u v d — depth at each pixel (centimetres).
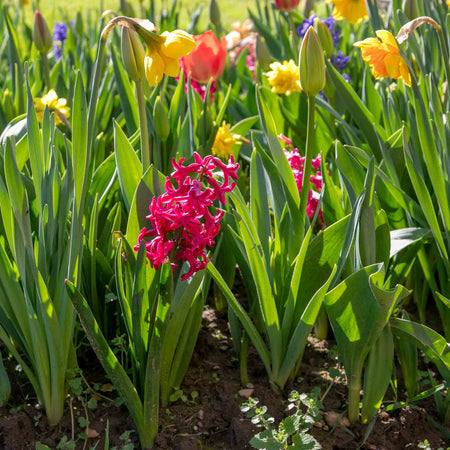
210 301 264
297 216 193
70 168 186
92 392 208
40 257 184
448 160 214
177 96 260
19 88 287
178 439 191
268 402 203
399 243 202
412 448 193
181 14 738
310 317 184
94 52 372
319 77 177
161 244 150
